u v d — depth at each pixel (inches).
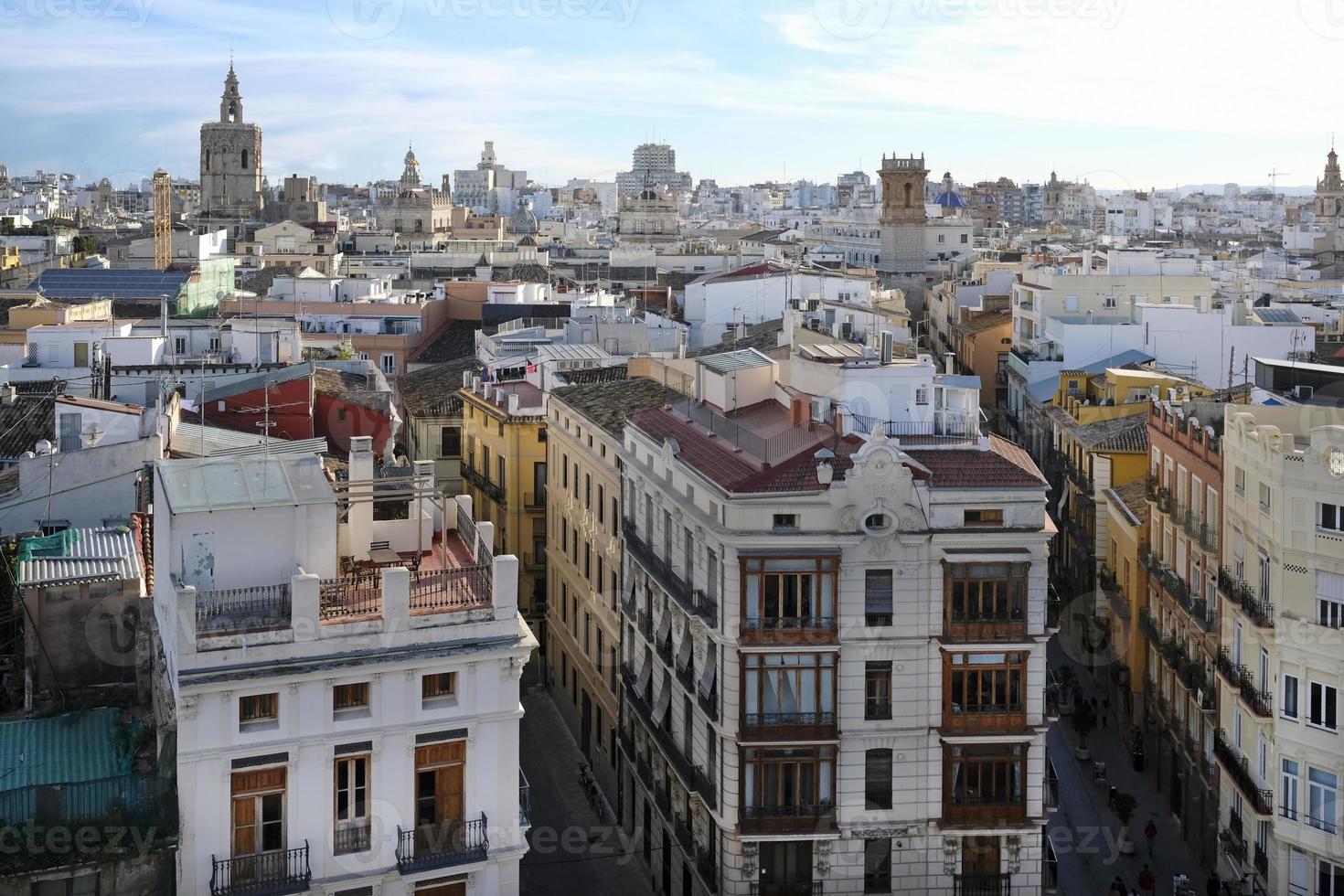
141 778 1547.7
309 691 1555.1
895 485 1974.7
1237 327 4667.8
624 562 2532.0
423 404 3912.4
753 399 2397.9
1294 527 2160.4
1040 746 2006.6
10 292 5413.4
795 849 2016.5
